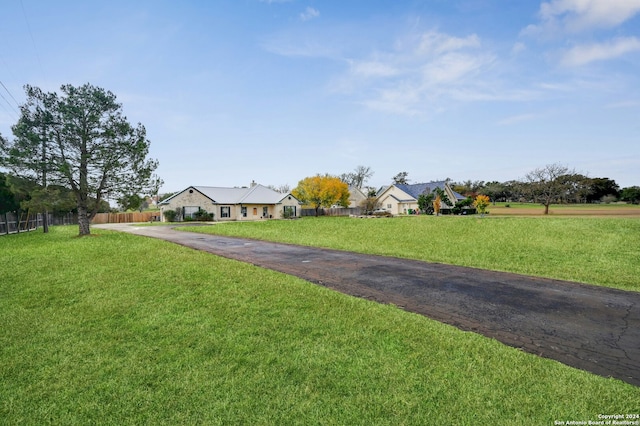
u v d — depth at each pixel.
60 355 3.82
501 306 5.53
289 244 14.06
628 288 6.65
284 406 2.81
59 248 12.27
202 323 4.70
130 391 3.08
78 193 17.41
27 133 15.47
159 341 4.14
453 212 42.47
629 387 3.05
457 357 3.63
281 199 45.69
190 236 17.67
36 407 2.89
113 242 13.87
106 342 4.14
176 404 2.88
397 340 4.08
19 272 8.09
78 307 5.50
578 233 16.06
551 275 7.85
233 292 6.20
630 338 4.23
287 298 5.81
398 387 3.06
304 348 3.88
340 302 5.58
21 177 16.20
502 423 2.56
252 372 3.37
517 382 3.12
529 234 16.27
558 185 37.78
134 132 17.98
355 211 52.19
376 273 8.13
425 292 6.41
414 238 15.97
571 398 2.87
